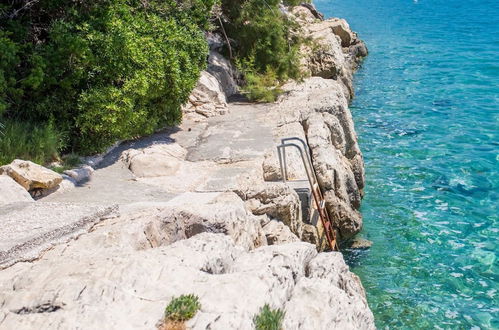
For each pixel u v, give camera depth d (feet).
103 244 29.73
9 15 52.39
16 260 27.66
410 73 121.08
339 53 111.24
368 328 27.12
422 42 156.04
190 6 67.10
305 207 46.16
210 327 21.08
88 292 22.95
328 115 63.82
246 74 76.02
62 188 42.14
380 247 53.16
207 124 63.21
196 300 22.40
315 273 28.91
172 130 60.64
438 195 63.05
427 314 43.83
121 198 41.01
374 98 103.30
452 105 96.48
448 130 83.97
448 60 131.34
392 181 67.10
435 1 253.24
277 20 82.28
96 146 50.29
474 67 122.72
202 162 50.72
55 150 46.55
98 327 21.24
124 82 52.13
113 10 55.21
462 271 49.19
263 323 21.66
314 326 23.34
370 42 160.25
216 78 75.10
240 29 82.33
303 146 49.34
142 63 53.26
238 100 75.25
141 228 31.58
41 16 55.93
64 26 50.93
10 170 39.27
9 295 23.25
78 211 33.53
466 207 60.13
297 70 83.87
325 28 126.62
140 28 57.31
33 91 48.65
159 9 63.82
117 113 49.24
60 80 49.03
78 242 30.30
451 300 45.47
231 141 56.13
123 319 21.80
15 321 21.71
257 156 51.42
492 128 84.12
